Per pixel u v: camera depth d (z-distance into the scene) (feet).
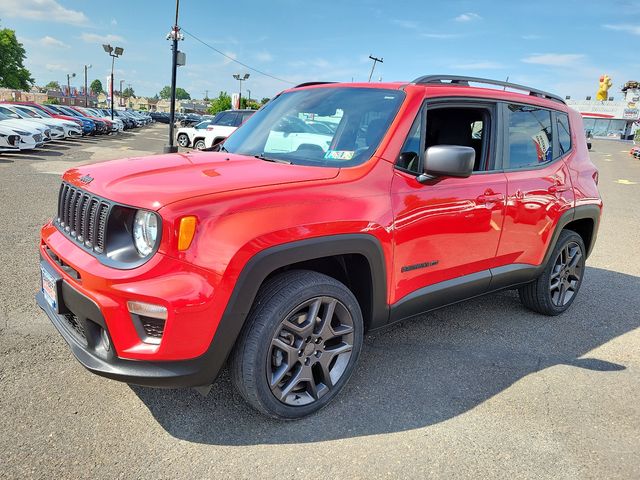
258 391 7.81
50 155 49.21
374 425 8.52
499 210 10.93
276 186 7.86
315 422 8.52
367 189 8.64
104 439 7.69
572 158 13.73
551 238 12.71
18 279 13.97
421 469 7.50
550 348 12.01
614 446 8.32
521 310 14.44
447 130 11.53
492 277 11.39
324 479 7.18
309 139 10.11
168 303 6.76
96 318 7.14
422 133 9.85
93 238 7.54
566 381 10.43
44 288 8.91
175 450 7.57
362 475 7.30
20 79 242.58
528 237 12.00
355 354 9.02
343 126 9.96
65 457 7.23
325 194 8.12
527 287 13.61
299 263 8.61
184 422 8.25
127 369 7.13
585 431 8.70
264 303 7.72
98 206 7.53
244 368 7.69
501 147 11.35
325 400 8.75
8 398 8.52
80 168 9.27
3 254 16.16
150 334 7.13
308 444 7.92
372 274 8.77
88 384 9.11
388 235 8.79
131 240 7.27
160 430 8.02
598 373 10.87
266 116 11.78
